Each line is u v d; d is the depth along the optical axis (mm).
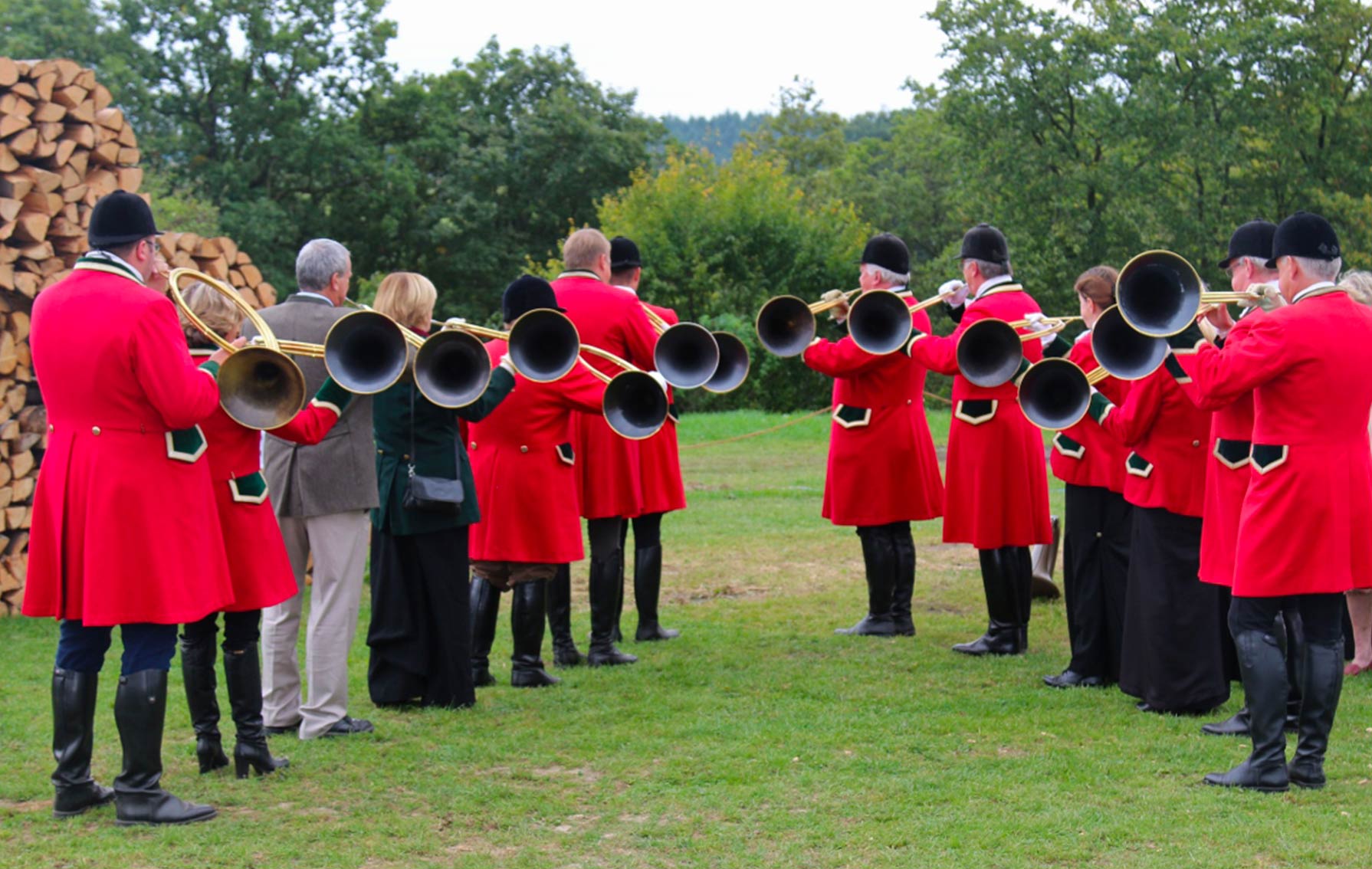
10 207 8125
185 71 39719
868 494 7254
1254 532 4629
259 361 4477
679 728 5434
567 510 6207
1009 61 32062
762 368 27125
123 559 4242
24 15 37031
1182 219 30469
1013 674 6395
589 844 4164
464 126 45469
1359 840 4090
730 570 9492
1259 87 31047
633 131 47844
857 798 4539
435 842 4188
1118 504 6047
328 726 5352
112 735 5457
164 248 8938
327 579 5344
